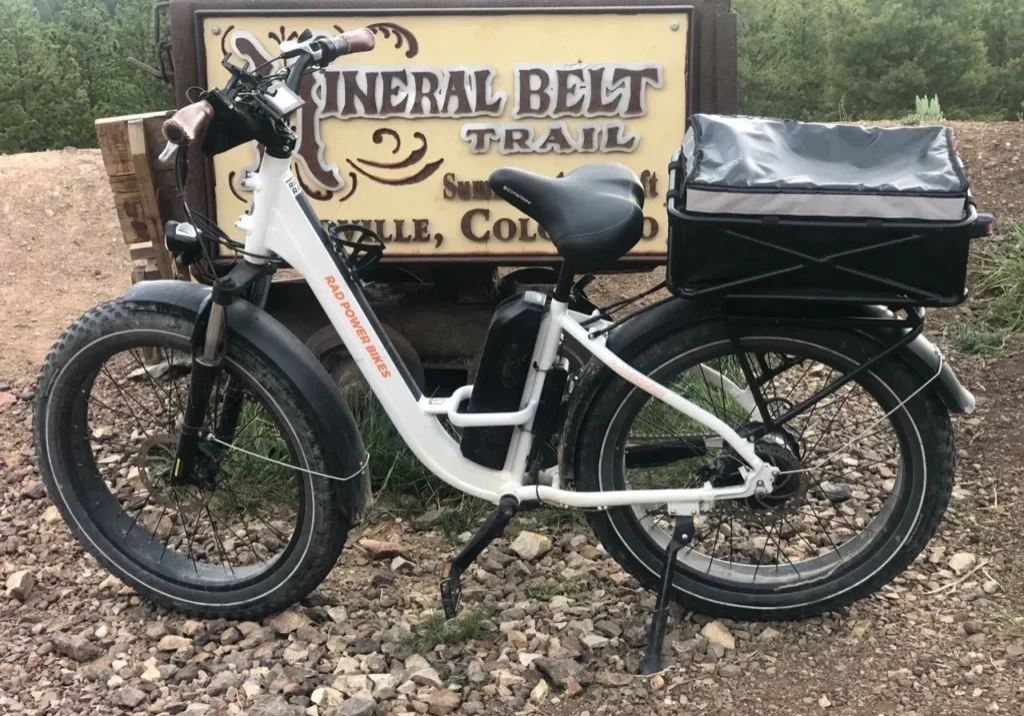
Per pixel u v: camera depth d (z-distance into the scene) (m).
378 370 2.47
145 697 2.32
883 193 2.09
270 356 2.42
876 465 3.25
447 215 3.36
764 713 2.27
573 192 2.32
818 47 17.53
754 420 2.54
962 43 19.19
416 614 2.64
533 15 3.22
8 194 5.50
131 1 12.13
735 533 2.92
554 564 2.86
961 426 3.44
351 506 2.49
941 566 2.77
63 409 2.56
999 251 4.35
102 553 2.64
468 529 3.05
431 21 3.23
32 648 2.51
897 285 2.18
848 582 2.50
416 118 3.29
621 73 3.25
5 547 2.95
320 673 2.41
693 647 2.48
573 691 2.34
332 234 2.47
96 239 5.23
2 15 11.84
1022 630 2.47
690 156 2.32
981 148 5.09
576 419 2.45
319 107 3.28
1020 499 3.05
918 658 2.42
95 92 10.91
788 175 2.17
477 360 3.56
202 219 2.48
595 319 2.45
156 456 2.66
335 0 3.20
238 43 3.22
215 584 2.59
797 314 2.32
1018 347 3.85
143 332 2.46
